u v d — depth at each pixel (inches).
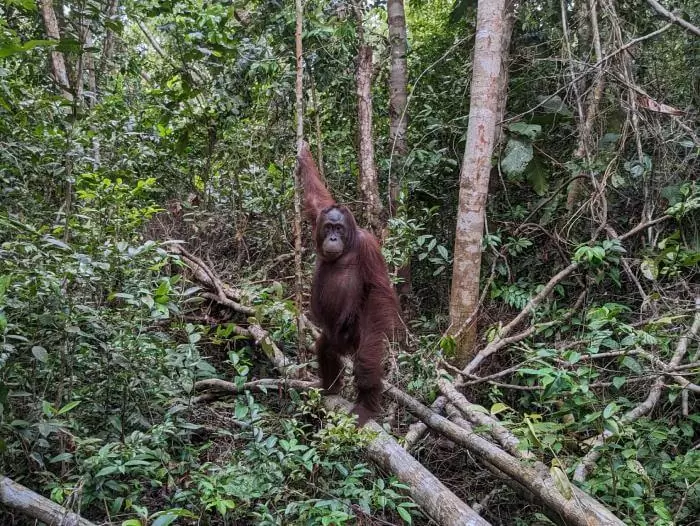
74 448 155.9
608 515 127.2
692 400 200.7
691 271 243.0
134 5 284.4
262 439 164.4
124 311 181.8
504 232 291.7
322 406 190.7
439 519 136.8
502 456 154.3
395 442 166.4
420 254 262.2
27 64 269.9
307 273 269.6
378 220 272.2
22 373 153.7
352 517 140.7
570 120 306.0
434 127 291.4
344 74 296.8
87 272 154.9
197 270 276.2
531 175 290.0
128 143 288.7
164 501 153.6
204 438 191.6
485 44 229.3
